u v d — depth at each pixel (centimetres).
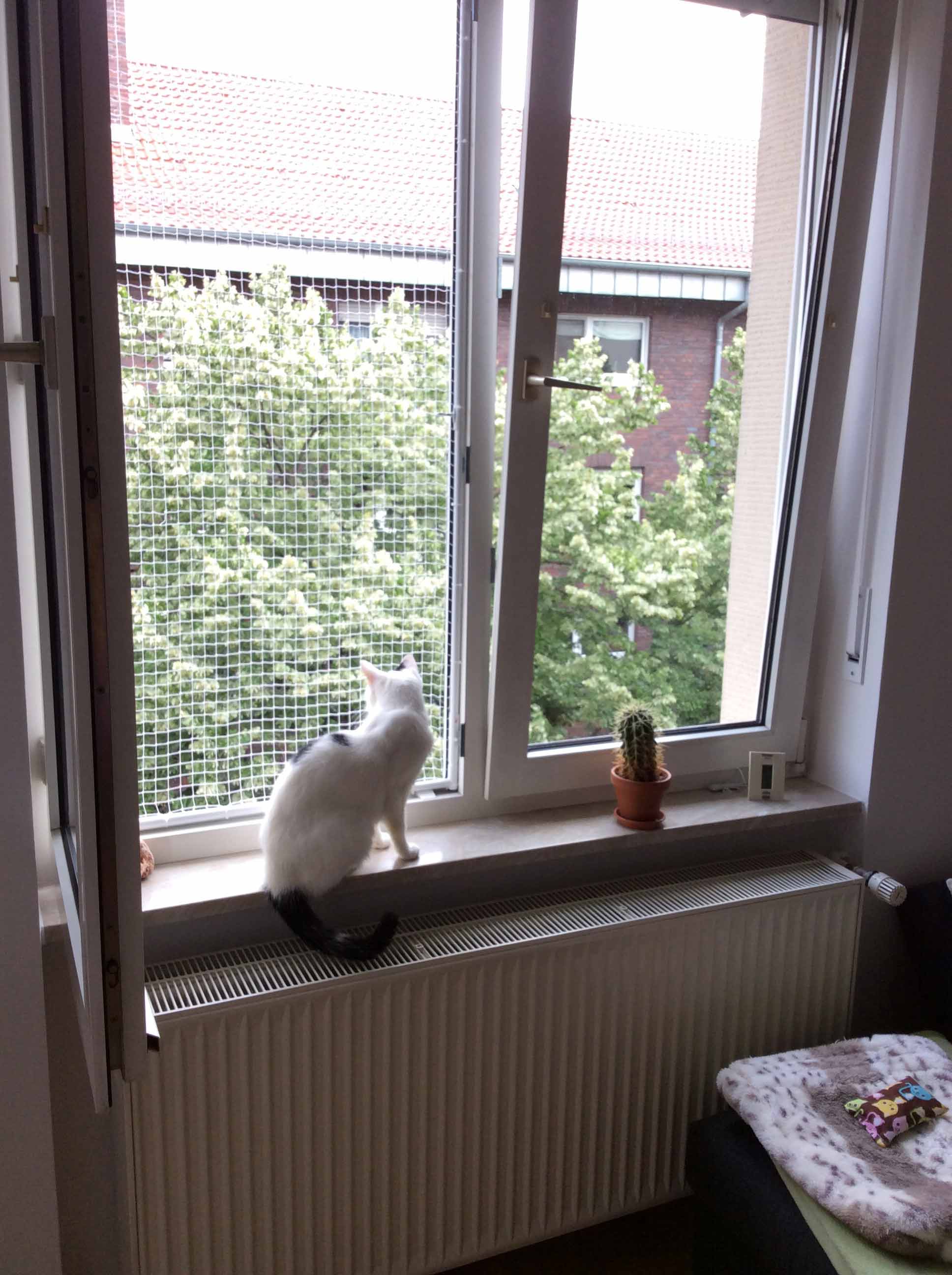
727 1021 179
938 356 183
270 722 164
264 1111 144
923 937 187
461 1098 158
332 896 164
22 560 132
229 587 155
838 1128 149
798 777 214
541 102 150
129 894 96
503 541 169
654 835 181
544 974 160
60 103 79
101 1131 158
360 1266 158
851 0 171
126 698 92
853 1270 129
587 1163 172
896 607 191
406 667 169
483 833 179
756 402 188
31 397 129
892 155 182
